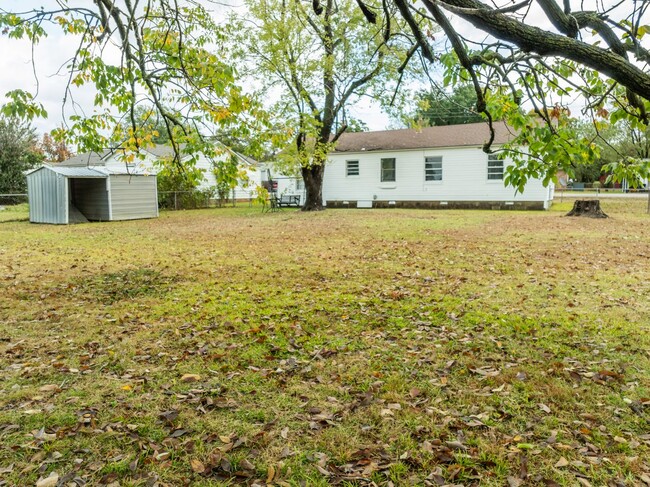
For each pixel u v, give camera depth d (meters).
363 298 5.86
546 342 4.17
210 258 9.11
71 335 4.56
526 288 6.25
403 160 23.45
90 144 4.84
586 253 8.99
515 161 2.55
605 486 2.20
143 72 4.20
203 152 4.66
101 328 4.77
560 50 2.00
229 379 3.48
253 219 18.22
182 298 6.00
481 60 2.56
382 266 8.05
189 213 22.48
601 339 4.22
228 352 4.03
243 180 4.91
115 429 2.76
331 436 2.68
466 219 16.62
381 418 2.87
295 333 4.52
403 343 4.21
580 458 2.42
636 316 4.91
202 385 3.38
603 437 2.62
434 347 4.08
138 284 6.86
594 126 2.67
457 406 3.02
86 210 19.02
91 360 3.90
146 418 2.89
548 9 2.07
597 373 3.47
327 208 24.45
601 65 1.94
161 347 4.19
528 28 2.03
